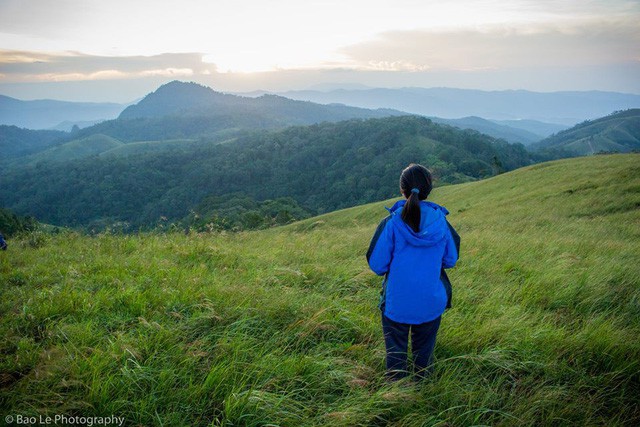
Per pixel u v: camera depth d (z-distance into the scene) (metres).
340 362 3.37
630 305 5.09
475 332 3.95
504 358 3.53
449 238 3.09
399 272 3.02
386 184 151.12
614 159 37.53
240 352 3.44
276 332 3.90
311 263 7.20
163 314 4.22
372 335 4.04
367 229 12.36
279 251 8.45
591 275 6.17
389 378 3.18
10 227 58.47
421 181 3.08
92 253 7.83
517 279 6.30
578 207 23.25
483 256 8.03
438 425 2.71
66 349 3.27
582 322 4.51
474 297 5.28
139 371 3.02
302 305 4.57
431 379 3.21
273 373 3.20
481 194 42.44
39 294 4.74
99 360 3.15
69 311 4.24
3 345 3.48
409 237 2.94
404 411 2.87
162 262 6.54
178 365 3.21
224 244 9.35
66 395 2.75
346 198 158.12
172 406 2.81
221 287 5.12
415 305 3.00
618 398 3.15
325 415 2.72
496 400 3.05
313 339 3.95
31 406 2.65
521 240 10.61
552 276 6.16
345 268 6.67
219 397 2.92
